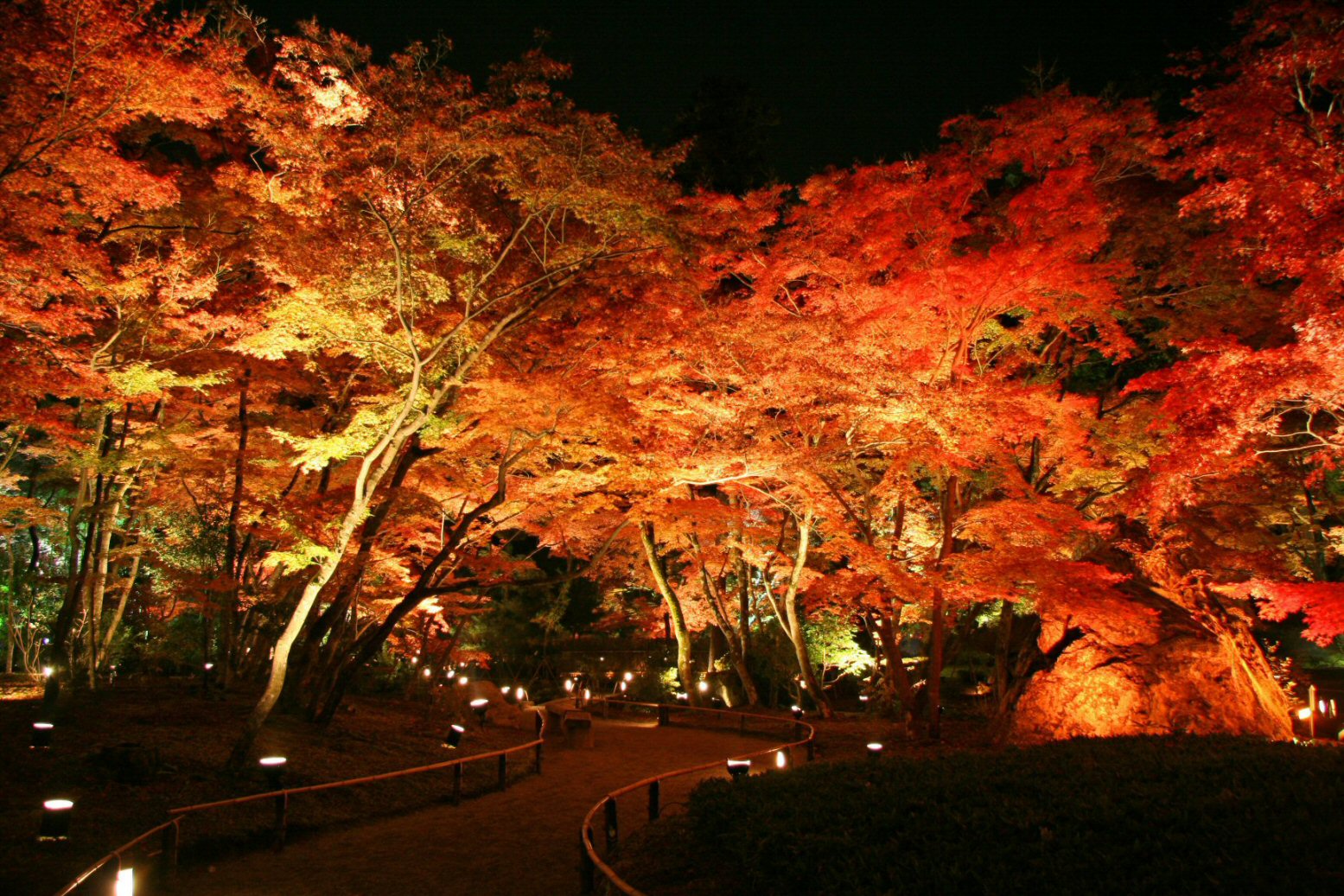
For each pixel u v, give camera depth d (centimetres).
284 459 1653
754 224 1780
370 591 2005
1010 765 773
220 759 1221
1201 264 1630
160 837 940
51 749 1185
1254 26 1021
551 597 3192
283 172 1207
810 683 2262
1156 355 2036
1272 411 1130
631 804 1252
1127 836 540
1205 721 1284
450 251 1261
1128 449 1594
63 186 1182
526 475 1938
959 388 1481
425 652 2369
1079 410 1551
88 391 1190
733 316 1686
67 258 1145
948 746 1647
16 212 1070
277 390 1831
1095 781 668
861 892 525
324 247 1125
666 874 707
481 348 1294
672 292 1478
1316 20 970
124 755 1115
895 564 1639
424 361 1230
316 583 1233
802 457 1708
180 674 2530
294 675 1600
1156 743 848
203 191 1540
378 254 1152
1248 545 1691
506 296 1300
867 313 1557
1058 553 1644
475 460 1805
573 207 1198
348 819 1112
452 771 1407
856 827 631
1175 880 473
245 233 1484
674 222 1312
